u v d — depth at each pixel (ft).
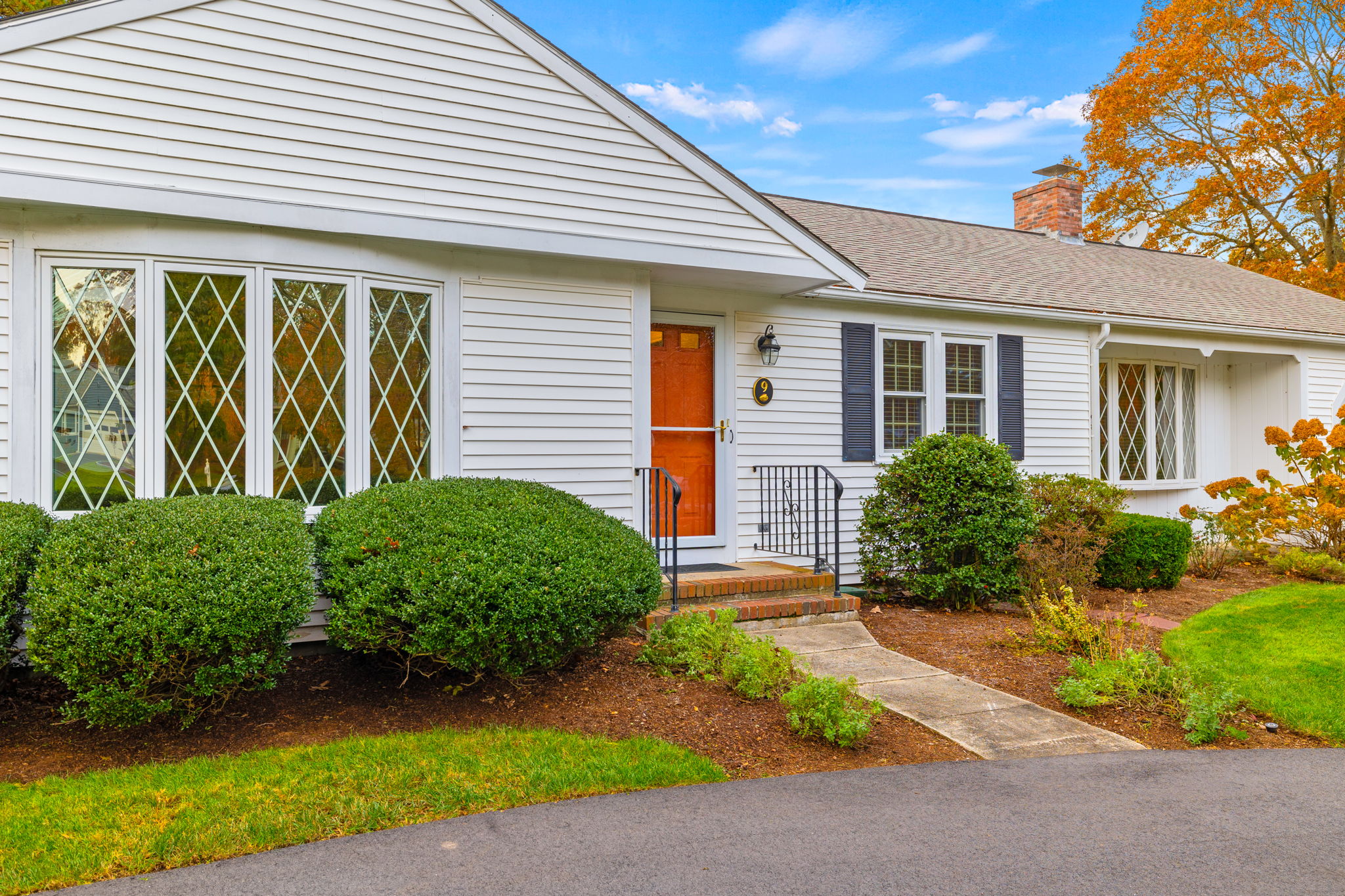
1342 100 65.26
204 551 13.32
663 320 25.38
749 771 13.10
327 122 17.95
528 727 14.43
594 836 10.53
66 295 16.63
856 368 28.68
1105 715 15.97
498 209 19.57
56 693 15.87
